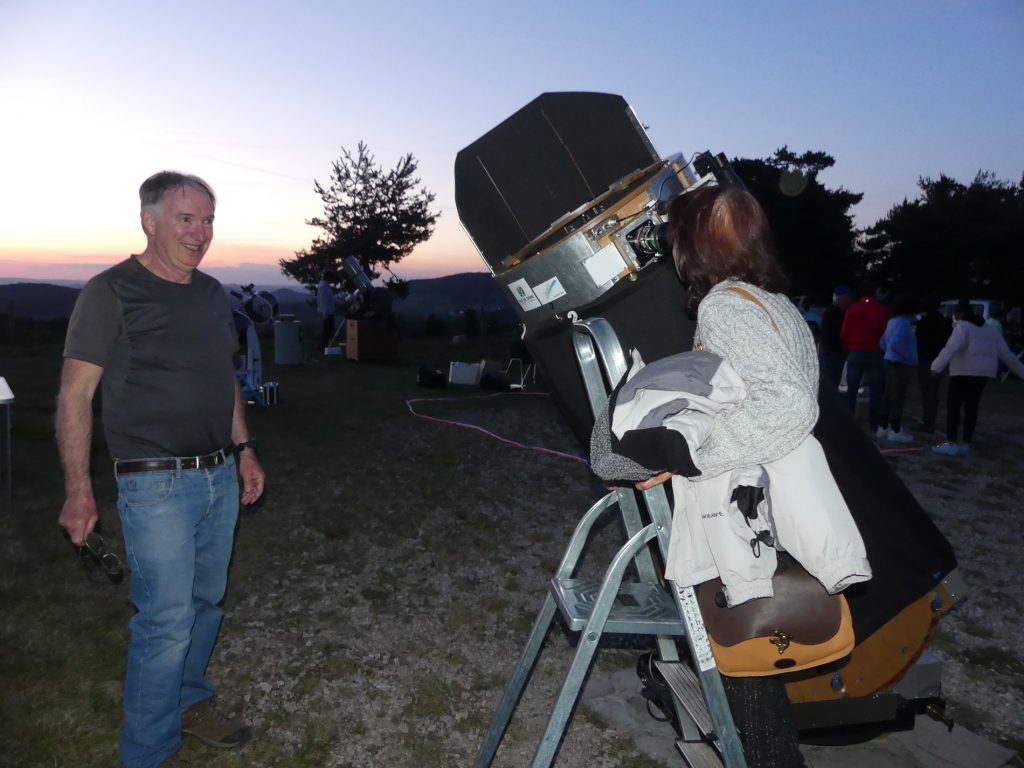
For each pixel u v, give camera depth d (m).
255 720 3.00
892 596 2.09
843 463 2.00
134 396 2.40
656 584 2.15
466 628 3.87
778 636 1.73
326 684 3.28
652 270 2.01
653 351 2.04
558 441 8.51
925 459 7.74
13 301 18.38
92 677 3.22
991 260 41.94
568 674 1.86
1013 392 13.56
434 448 7.93
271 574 4.48
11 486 5.75
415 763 2.76
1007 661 3.59
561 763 2.76
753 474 1.64
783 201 33.44
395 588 4.35
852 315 8.81
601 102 2.29
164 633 2.44
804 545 1.59
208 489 2.54
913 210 44.28
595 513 2.18
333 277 17.83
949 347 7.82
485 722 3.04
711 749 2.36
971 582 4.57
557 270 2.04
